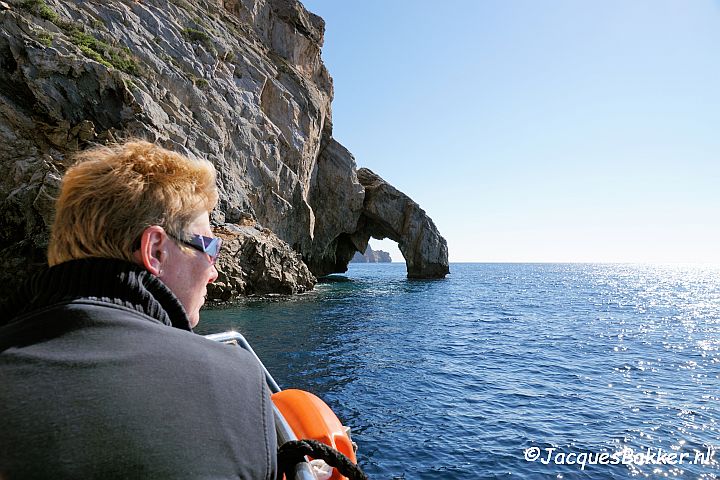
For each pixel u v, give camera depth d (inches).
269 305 965.2
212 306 911.7
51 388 32.8
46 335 36.0
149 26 1274.6
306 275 1290.6
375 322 823.1
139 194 44.2
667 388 438.3
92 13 1144.2
